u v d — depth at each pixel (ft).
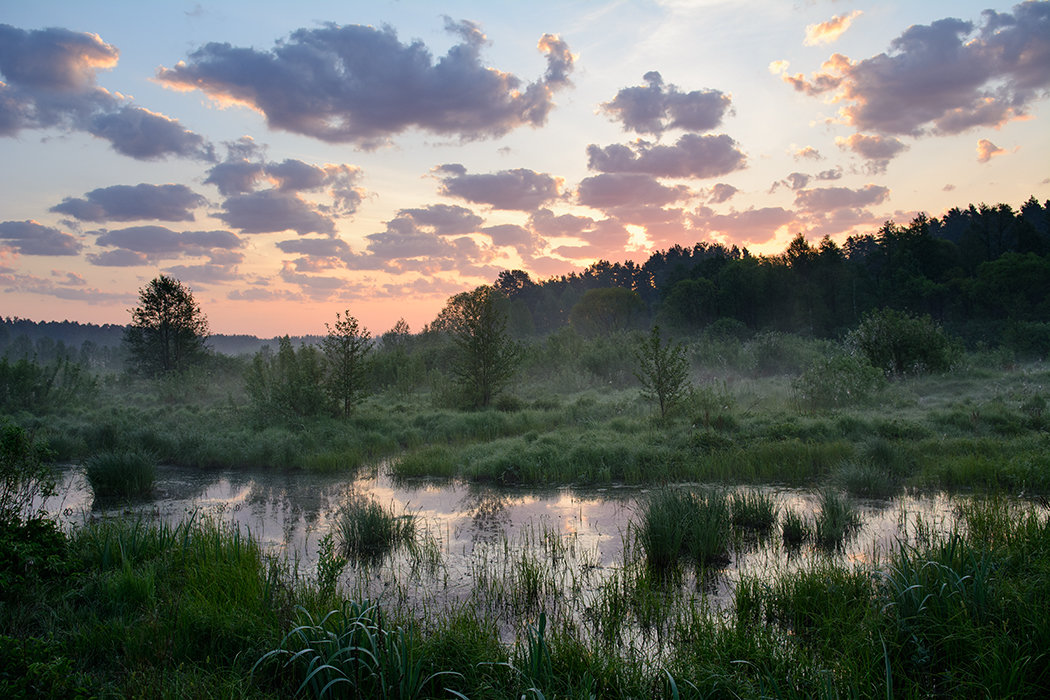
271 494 35.76
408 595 19.88
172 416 67.26
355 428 54.54
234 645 15.40
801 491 32.27
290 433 50.60
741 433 43.06
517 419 56.75
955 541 17.48
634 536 25.39
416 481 38.47
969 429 41.98
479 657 13.97
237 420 59.57
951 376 69.26
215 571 18.94
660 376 51.80
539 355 108.06
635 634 16.72
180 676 13.73
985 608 14.55
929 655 13.60
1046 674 12.32
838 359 60.44
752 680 13.23
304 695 13.48
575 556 23.52
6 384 71.97
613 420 51.21
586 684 12.93
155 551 21.97
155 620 15.96
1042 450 34.09
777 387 69.46
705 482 34.91
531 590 19.58
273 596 17.53
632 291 275.80
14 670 12.13
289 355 64.49
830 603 16.52
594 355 95.40
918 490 31.04
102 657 15.17
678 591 19.52
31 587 17.87
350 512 26.86
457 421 55.52
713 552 22.75
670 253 461.78
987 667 12.50
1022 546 18.06
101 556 20.81
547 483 36.73
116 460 36.04
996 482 30.25
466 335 69.87
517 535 26.40
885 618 15.20
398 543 25.58
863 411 51.24
